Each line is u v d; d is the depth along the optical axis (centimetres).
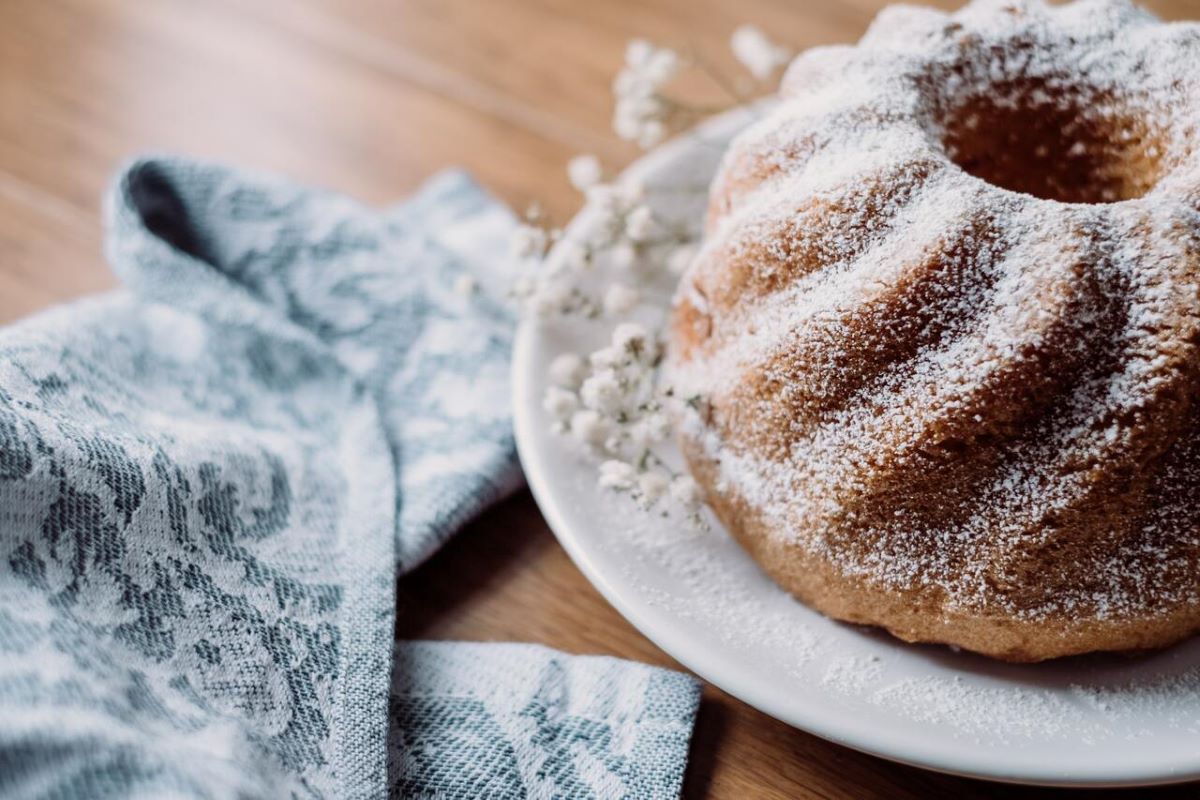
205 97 67
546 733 47
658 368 53
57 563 44
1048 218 46
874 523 47
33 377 48
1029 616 46
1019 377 45
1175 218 46
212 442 49
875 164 48
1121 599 45
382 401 55
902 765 47
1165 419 45
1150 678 46
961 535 46
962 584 46
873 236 48
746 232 49
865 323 47
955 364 46
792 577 48
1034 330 45
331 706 46
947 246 46
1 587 43
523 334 54
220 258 58
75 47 69
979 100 51
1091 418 45
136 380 52
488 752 46
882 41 53
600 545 49
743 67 67
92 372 51
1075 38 50
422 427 54
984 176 52
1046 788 47
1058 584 45
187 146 65
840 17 69
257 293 58
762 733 48
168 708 43
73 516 45
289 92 68
